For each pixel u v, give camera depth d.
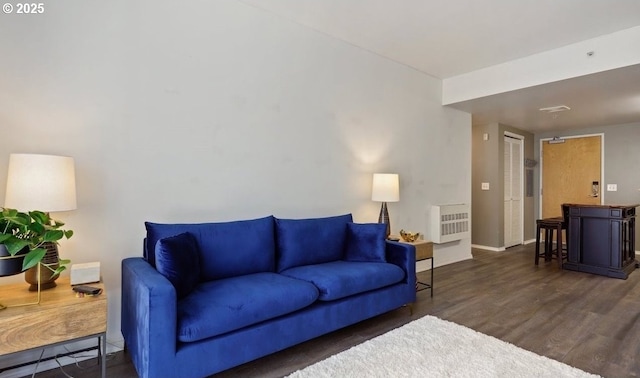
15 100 1.96
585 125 6.29
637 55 3.23
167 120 2.49
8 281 1.94
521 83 4.04
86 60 2.17
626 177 6.05
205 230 2.38
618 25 3.22
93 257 2.21
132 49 2.34
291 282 2.26
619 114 5.37
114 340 2.28
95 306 1.65
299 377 1.92
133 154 2.35
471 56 4.00
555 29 3.31
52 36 2.06
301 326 2.19
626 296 3.46
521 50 3.82
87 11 2.17
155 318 1.64
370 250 2.96
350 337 2.49
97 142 2.21
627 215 4.57
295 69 3.22
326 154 3.49
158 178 2.45
